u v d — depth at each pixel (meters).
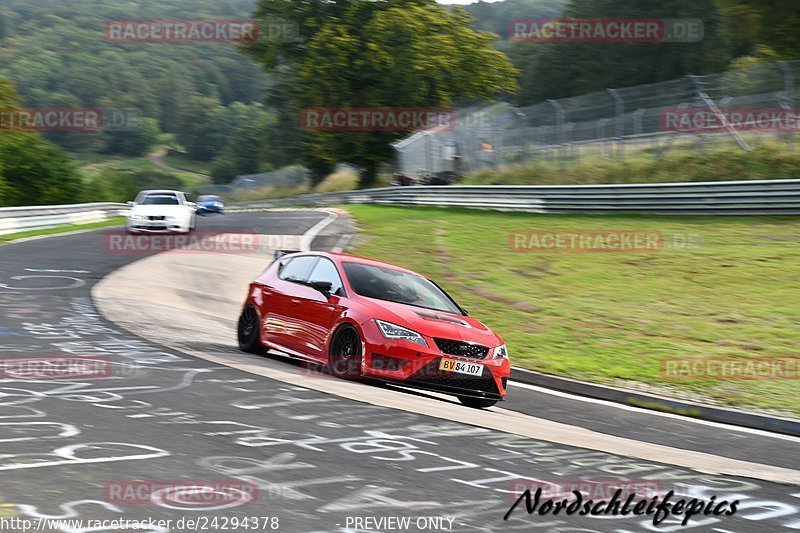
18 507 10.90
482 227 72.25
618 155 90.00
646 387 28.33
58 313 32.12
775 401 26.88
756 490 15.12
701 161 80.56
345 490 12.78
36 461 13.12
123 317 32.69
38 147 120.69
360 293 24.52
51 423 15.70
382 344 22.36
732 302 41.81
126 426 15.84
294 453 14.78
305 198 165.00
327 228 78.94
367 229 75.81
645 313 40.31
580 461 16.23
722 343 34.78
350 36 149.50
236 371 22.95
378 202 123.94
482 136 118.44
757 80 80.31
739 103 81.06
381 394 21.64
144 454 13.97
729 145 81.19
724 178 76.38
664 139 86.94
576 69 196.12
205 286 47.03
